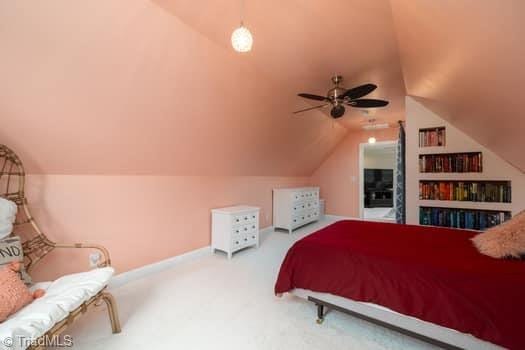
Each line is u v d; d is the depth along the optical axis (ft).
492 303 4.14
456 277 4.53
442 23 4.19
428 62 6.17
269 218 16.06
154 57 6.21
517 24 3.01
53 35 4.78
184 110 8.02
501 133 7.16
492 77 4.75
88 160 7.25
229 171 12.62
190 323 6.04
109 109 6.50
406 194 11.15
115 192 8.24
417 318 4.75
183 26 6.01
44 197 6.74
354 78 9.12
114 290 7.76
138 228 8.86
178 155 9.42
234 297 7.31
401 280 5.00
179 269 9.52
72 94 5.72
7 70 4.80
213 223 11.45
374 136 18.08
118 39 5.45
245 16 5.71
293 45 6.92
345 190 19.35
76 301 4.67
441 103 8.65
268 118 11.21
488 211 9.86
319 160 19.21
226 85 8.32
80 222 7.44
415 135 10.88
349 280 5.57
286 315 6.40
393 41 6.63
